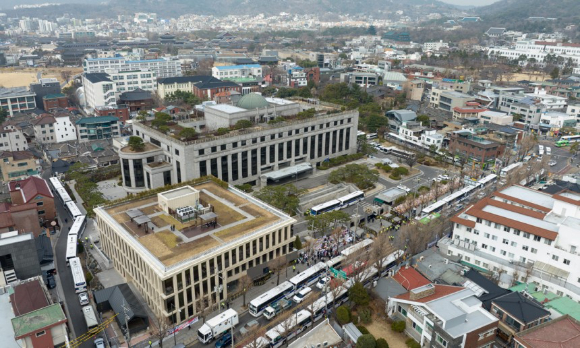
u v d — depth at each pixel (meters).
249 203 108.56
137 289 93.00
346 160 176.50
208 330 78.44
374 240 107.50
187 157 131.12
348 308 85.44
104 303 86.44
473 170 162.00
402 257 103.75
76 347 78.69
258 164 150.62
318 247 110.31
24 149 185.38
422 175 166.38
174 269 78.44
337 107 187.88
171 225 94.69
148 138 152.12
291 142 158.75
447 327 72.06
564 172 169.38
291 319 80.50
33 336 69.94
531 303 79.44
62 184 154.00
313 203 138.38
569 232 90.19
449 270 96.00
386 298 87.31
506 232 98.31
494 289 88.75
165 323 78.62
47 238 112.50
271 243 96.94
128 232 92.56
